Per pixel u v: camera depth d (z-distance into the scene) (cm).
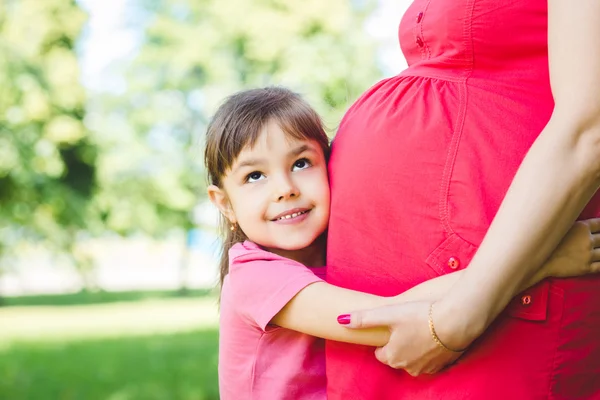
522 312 127
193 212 2289
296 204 161
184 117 2156
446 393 131
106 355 965
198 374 804
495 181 131
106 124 2058
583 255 125
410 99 147
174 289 2644
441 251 134
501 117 135
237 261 163
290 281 150
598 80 117
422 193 137
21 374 820
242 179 167
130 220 2205
